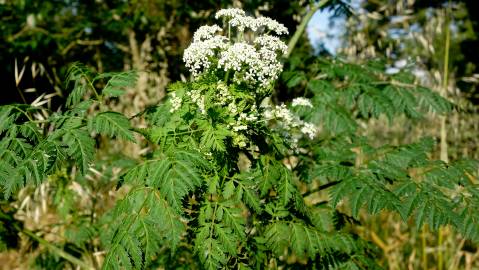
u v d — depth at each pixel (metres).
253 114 2.00
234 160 2.08
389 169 2.31
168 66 5.70
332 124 2.76
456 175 2.30
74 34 6.73
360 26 4.45
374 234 4.51
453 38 10.06
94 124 1.94
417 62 3.66
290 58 3.21
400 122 4.79
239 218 1.98
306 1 3.63
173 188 1.76
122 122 1.96
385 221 4.91
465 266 4.38
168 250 2.97
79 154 1.80
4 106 2.04
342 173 2.29
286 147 2.19
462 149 4.48
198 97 1.95
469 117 4.50
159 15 5.82
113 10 6.25
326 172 2.33
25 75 6.89
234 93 1.96
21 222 3.27
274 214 2.24
